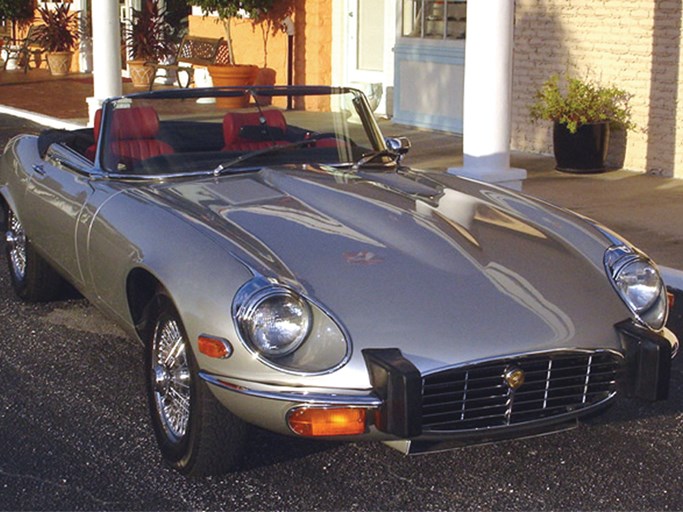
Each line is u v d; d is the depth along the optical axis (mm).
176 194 4719
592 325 3924
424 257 4086
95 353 5539
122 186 4980
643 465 4270
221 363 3719
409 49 13359
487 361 3662
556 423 3893
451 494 4012
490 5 8320
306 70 15289
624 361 3945
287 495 3984
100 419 4684
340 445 4426
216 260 3918
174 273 3980
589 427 4645
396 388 3525
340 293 3801
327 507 3898
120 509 3869
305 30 15164
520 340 3738
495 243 4312
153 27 17500
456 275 3998
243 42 16156
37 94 17234
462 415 3723
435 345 3662
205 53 16734
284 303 3664
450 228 4352
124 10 19438
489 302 3875
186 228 4215
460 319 3771
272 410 3650
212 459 3980
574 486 4082
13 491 4008
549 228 4617
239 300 3701
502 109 8492
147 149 5152
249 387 3656
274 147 5293
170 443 4145
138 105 5234
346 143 5535
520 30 11531
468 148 8609
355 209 4469
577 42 10938
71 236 5074
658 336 3959
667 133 10195
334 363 3627
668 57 10094
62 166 5531
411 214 4461
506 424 3797
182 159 5160
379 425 3584
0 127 13914
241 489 4027
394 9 13766
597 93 10305
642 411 4848
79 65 20656
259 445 4406
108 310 4828
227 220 4316
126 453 4344
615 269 4254
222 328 3709
